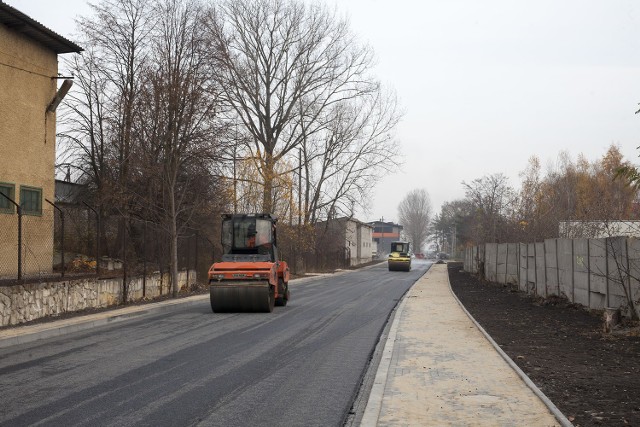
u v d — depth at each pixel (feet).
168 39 88.33
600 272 59.31
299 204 159.33
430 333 48.08
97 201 95.20
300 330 51.96
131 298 75.15
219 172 99.86
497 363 34.83
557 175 226.99
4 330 46.78
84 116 111.45
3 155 66.44
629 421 22.84
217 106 89.86
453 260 411.13
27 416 23.84
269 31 158.61
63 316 57.21
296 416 24.34
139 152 88.48
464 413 23.65
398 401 25.64
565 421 22.04
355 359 37.58
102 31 108.17
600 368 33.73
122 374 32.35
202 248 109.60
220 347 42.06
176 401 26.53
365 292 103.81
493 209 151.02
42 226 71.97
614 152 204.54
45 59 73.36
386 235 580.30
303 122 165.78
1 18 65.10
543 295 81.61
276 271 71.05
